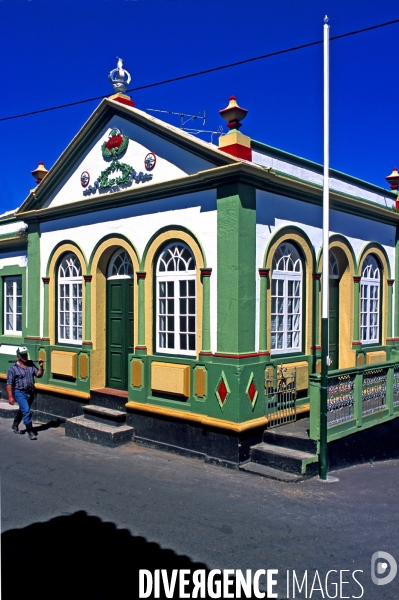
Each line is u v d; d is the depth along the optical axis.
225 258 7.86
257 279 8.13
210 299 8.08
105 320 10.23
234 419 7.67
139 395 9.05
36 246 11.27
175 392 8.43
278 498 6.61
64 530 5.73
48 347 10.98
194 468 7.76
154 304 9.02
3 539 5.55
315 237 9.48
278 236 8.55
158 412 8.66
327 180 7.39
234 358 7.70
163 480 7.26
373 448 8.74
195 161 8.36
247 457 7.77
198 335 8.24
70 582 4.73
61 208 10.49
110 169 9.72
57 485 7.12
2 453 8.70
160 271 8.98
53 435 9.88
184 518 6.00
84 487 7.02
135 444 9.07
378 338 11.84
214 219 8.05
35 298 11.27
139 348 9.07
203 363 8.09
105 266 10.14
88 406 9.87
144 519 5.98
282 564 4.99
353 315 10.77
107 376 10.24
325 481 7.28
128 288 9.82
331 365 10.63
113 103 9.40
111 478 7.37
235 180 7.73
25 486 7.09
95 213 10.02
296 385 8.63
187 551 5.23
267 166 8.77
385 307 11.92
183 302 8.64
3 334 13.00
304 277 9.27
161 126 8.62
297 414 8.74
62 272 10.93
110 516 6.08
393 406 9.30
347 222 10.64
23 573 4.91
